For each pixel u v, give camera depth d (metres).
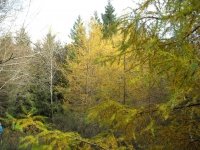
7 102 19.38
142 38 3.49
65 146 3.32
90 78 21.50
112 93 18.33
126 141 3.77
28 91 22.70
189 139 3.88
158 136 3.88
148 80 3.60
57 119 15.48
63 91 22.56
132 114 3.66
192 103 3.70
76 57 23.17
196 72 3.14
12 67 12.40
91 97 21.20
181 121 3.93
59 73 25.61
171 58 3.20
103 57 3.74
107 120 3.83
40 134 3.25
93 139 3.66
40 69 20.84
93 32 21.91
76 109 21.30
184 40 3.21
